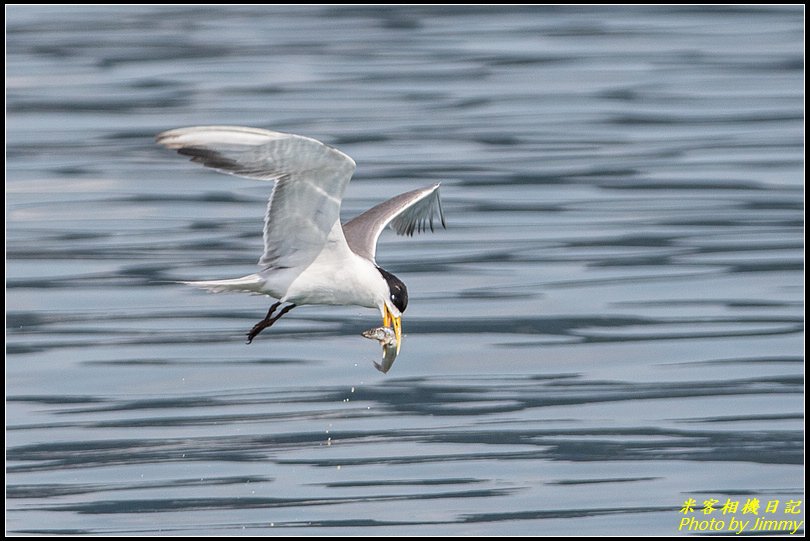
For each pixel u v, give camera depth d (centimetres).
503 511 1237
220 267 1970
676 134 2809
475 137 2802
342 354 1633
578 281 1894
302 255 1116
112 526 1219
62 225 2212
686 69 3438
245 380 1559
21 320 1759
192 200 2364
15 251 2067
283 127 2897
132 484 1301
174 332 1711
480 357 1620
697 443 1376
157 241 2116
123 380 1559
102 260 2017
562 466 1329
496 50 3722
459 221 2202
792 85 3231
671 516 1232
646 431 1402
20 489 1290
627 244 2070
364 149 2705
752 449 1358
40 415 1464
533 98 3167
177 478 1310
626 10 4256
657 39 3822
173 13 4444
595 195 2361
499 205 2297
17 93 3319
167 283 1902
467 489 1280
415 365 1599
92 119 3036
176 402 1497
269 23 4222
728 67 3444
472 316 1758
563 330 1708
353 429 1420
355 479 1303
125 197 2388
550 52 3684
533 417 1443
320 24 4181
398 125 2916
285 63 3616
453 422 1435
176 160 2659
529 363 1603
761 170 2511
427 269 1953
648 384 1532
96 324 1744
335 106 3106
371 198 2325
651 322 1733
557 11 4284
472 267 1959
